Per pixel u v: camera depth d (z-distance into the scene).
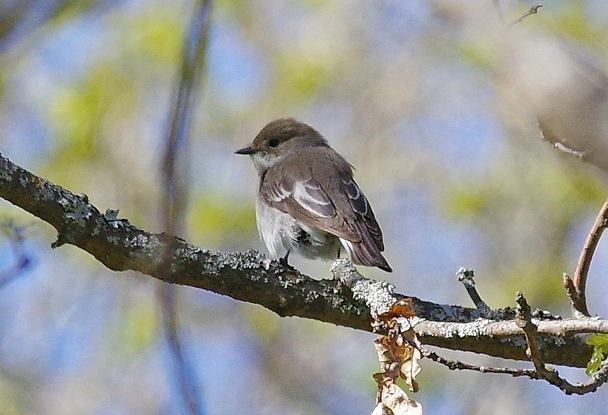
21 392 13.22
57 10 8.45
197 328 14.09
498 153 13.70
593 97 3.21
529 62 3.33
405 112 14.40
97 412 13.05
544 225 13.34
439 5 3.68
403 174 14.36
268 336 14.04
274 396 13.73
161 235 6.96
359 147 14.56
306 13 14.50
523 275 13.13
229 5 14.23
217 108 14.25
